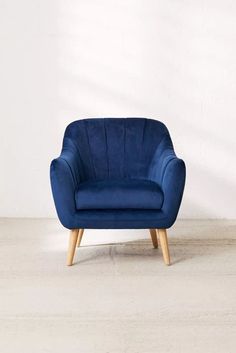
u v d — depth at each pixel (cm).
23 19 305
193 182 320
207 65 310
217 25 306
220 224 307
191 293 190
